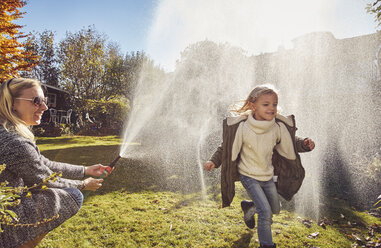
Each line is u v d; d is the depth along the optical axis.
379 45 8.34
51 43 27.77
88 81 25.25
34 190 1.52
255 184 2.15
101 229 2.43
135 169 5.32
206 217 2.78
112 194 3.58
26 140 1.48
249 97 2.25
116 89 27.39
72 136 15.97
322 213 2.97
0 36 8.27
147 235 2.35
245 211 2.44
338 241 2.31
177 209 3.04
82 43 24.94
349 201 3.40
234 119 2.27
